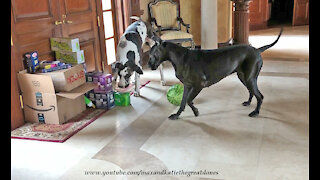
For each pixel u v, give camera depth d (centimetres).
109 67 481
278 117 314
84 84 342
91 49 424
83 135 293
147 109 353
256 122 304
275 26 970
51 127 309
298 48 636
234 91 400
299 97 366
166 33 531
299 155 241
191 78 302
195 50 305
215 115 327
